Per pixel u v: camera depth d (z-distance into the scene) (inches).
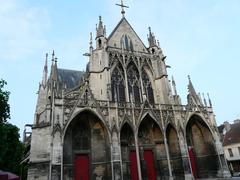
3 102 1159.6
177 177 1397.6
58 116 1210.6
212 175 1502.2
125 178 1280.8
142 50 1806.1
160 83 1678.2
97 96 1481.3
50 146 1138.7
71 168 1208.8
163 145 1451.8
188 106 1579.7
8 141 1424.7
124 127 1398.9
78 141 1293.1
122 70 1627.7
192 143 1592.0
